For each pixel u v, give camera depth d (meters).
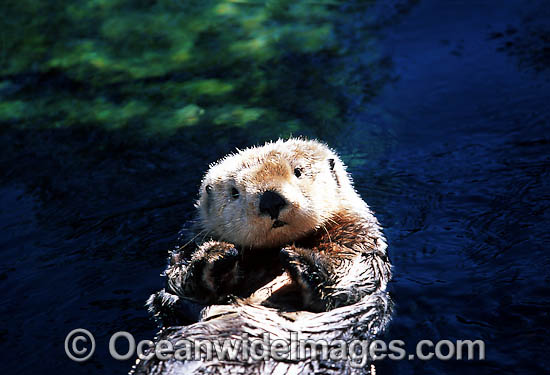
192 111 11.22
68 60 12.77
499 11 13.01
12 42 13.34
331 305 5.71
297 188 6.01
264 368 4.94
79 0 14.49
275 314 5.61
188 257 6.56
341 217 6.46
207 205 6.54
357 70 11.97
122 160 10.02
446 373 5.19
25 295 6.77
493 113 10.07
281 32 13.34
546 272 6.31
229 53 12.81
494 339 5.49
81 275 7.05
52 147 10.55
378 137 9.96
